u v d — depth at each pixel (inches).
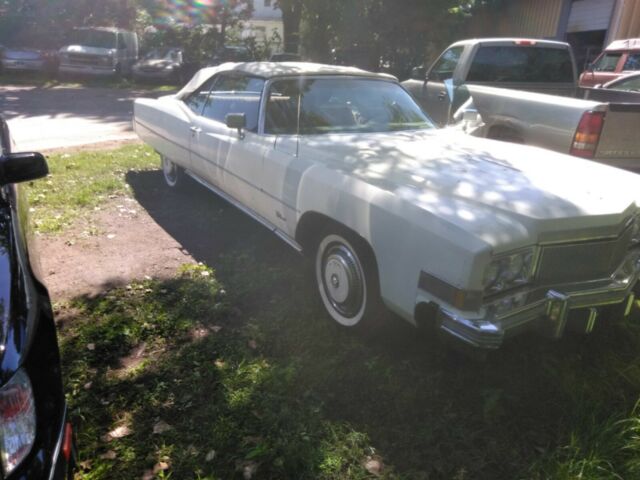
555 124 213.3
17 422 64.6
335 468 90.4
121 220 205.8
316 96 167.2
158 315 136.1
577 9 549.3
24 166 96.7
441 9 508.1
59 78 748.0
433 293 99.0
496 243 92.5
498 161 132.4
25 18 831.1
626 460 90.9
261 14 1488.7
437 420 101.8
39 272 95.2
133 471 89.9
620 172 129.5
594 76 446.9
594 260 107.2
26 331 71.9
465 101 264.1
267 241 188.2
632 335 128.7
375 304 118.4
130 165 286.0
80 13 864.9
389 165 127.1
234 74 187.3
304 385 110.9
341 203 119.5
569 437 97.0
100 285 152.1
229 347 123.3
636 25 478.6
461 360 119.4
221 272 162.6
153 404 105.0
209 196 238.8
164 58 779.4
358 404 105.7
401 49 542.3
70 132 386.3
